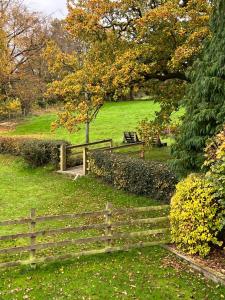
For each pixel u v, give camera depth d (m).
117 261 11.60
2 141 29.86
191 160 13.86
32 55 44.53
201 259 11.27
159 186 16.83
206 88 13.27
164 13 17.02
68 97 19.69
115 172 19.31
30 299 9.59
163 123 21.70
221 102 13.14
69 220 15.75
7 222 11.00
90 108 19.16
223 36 13.22
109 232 11.99
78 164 24.81
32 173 24.31
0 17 41.56
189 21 17.77
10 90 42.28
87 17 18.61
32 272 10.99
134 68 17.45
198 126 13.49
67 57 21.06
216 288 9.91
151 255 11.94
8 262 10.98
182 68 18.52
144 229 14.23
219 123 13.05
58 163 24.09
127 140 30.47
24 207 17.94
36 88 43.53
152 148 27.36
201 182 11.68
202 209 11.20
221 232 11.64
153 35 18.48
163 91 22.09
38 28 44.75
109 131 37.56
